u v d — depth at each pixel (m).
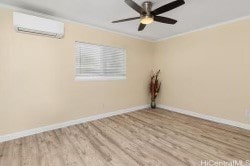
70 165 1.86
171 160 1.95
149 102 4.83
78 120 3.32
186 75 4.01
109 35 3.77
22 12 2.57
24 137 2.62
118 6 2.51
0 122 2.43
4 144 2.36
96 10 2.66
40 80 2.80
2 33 2.40
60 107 3.06
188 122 3.42
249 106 2.92
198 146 2.31
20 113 2.60
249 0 2.30
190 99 3.94
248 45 2.90
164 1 2.28
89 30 3.41
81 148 2.26
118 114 4.05
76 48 3.31
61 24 2.82
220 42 3.30
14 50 2.51
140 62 4.52
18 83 2.57
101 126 3.18
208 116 3.57
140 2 2.29
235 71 3.09
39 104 2.80
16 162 1.92
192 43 3.83
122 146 2.32
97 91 3.63
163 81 4.63
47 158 2.00
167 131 2.90
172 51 4.33
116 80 3.99
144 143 2.42
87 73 3.52
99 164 1.88
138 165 1.85
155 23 3.32
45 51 2.83
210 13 2.79
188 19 3.09
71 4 2.43
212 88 3.48
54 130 2.95
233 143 2.40
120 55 4.14
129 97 4.31
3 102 2.45
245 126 2.98
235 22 3.05
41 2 2.37
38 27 2.56
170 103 4.45
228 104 3.22
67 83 3.14
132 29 3.76
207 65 3.55
